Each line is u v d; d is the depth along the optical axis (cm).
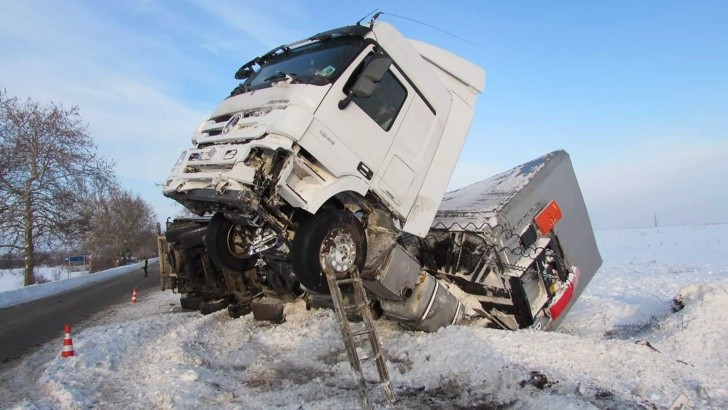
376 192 552
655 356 500
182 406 452
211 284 978
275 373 571
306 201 487
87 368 577
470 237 695
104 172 3259
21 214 2970
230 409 447
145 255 6744
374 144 548
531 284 715
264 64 650
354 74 538
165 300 1383
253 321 828
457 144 652
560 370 466
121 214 5728
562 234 791
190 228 973
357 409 434
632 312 912
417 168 597
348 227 527
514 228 696
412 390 488
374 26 572
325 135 502
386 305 639
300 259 500
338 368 569
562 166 818
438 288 649
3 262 3500
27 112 3011
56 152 3038
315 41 602
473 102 684
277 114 495
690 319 666
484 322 712
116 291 1895
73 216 3184
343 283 505
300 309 803
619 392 421
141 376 555
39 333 1025
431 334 603
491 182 862
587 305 1048
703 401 409
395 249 597
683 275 1416
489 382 469
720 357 575
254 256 643
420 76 613
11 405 510
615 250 2789
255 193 480
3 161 2889
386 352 598
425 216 604
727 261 1786
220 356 652
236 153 493
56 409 458
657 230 4588
